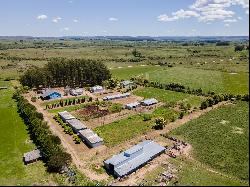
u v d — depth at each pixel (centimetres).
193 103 16250
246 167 9250
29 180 8631
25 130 12600
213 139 11281
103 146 10962
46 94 17775
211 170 9138
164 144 11031
